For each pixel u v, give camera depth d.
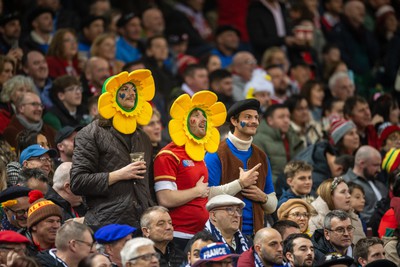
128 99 24.86
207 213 25.98
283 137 35.81
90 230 23.31
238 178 26.78
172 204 25.47
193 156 26.02
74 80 33.56
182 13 45.28
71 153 29.19
